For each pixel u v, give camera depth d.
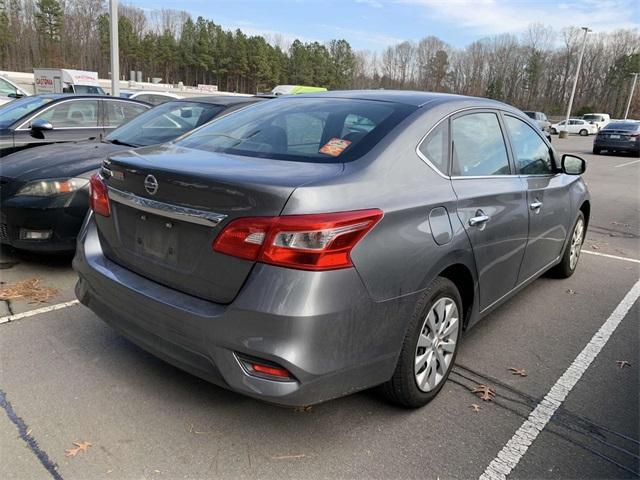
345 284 2.23
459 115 3.22
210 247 2.31
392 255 2.41
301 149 2.77
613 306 4.61
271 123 3.17
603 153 25.67
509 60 89.94
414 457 2.50
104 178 2.91
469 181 3.09
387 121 2.88
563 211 4.48
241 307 2.19
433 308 2.78
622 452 2.62
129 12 87.31
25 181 4.39
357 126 2.87
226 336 2.24
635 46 87.38
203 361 2.36
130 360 3.22
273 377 2.21
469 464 2.48
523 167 3.86
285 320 2.14
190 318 2.33
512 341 3.83
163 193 2.47
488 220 3.11
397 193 2.53
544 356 3.61
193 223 2.37
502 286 3.55
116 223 2.82
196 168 2.45
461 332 3.12
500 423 2.80
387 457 2.49
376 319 2.39
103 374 3.06
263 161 2.63
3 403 2.74
